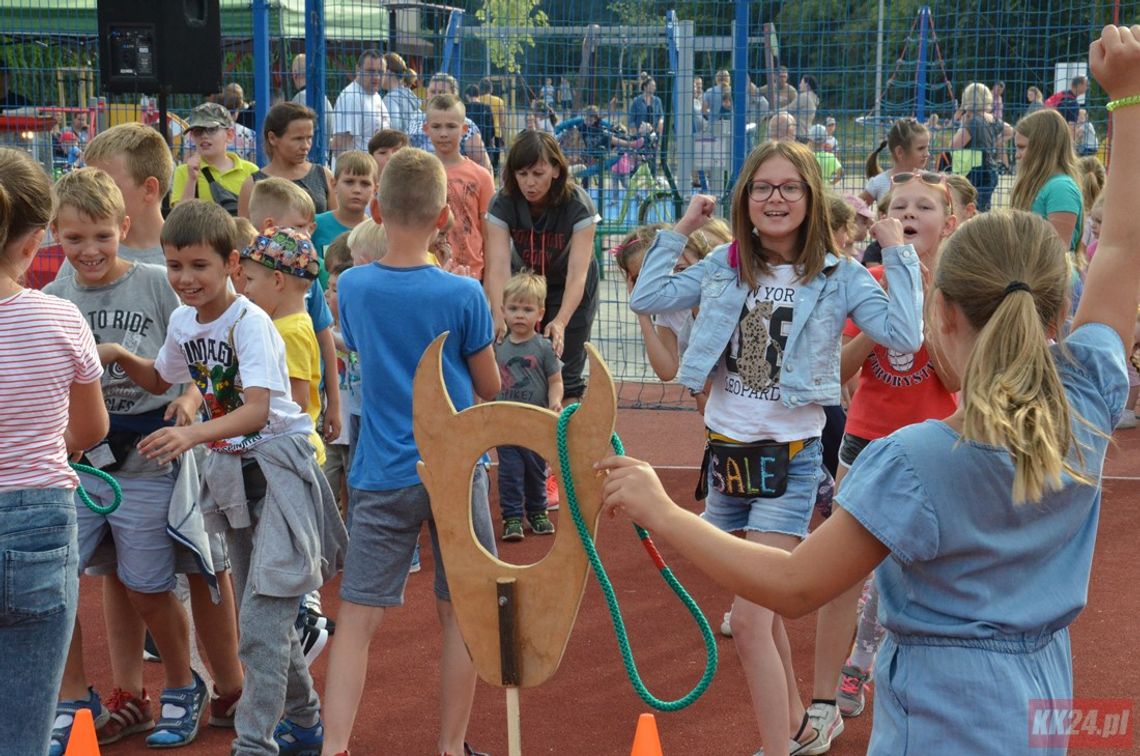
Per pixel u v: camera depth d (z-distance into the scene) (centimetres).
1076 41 1111
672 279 393
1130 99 245
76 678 413
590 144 1056
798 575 221
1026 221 227
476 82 1071
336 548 396
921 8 1093
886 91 1116
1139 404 902
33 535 281
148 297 410
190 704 422
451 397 379
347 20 1045
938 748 215
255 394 369
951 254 228
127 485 400
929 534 213
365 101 1000
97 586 580
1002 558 214
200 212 371
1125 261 244
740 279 380
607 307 1116
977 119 1047
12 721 285
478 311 384
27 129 1027
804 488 376
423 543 652
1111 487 740
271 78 1062
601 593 568
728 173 1030
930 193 453
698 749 416
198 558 402
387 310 377
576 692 462
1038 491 207
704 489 398
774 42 1034
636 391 1027
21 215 283
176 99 1169
